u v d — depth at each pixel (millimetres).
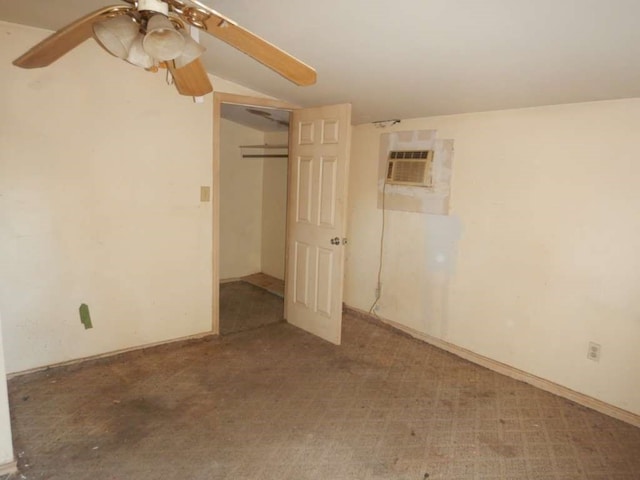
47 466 1926
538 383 2775
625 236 2344
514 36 1800
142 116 2926
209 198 3305
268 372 2902
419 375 2922
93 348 2938
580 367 2586
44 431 2176
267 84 3141
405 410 2484
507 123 2811
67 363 2836
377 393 2668
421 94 2803
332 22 1951
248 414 2391
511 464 2047
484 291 3035
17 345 2662
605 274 2438
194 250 3289
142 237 3035
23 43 2479
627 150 2301
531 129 2689
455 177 3148
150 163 2998
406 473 1959
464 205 3104
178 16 1322
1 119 2463
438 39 1945
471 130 3018
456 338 3254
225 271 5117
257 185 5234
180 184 3148
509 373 2922
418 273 3484
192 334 3381
